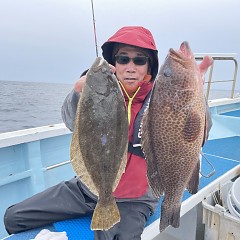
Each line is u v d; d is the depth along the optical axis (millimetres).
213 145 2326
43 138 1648
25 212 1107
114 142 764
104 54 1078
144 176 1042
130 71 989
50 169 1754
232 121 2664
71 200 1134
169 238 1510
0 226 1526
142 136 810
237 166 1744
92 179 767
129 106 1034
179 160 797
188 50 797
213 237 1319
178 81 772
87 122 743
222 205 1459
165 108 780
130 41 948
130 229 987
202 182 1547
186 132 771
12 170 1566
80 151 746
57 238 987
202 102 774
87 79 749
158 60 1055
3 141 1459
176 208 820
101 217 772
